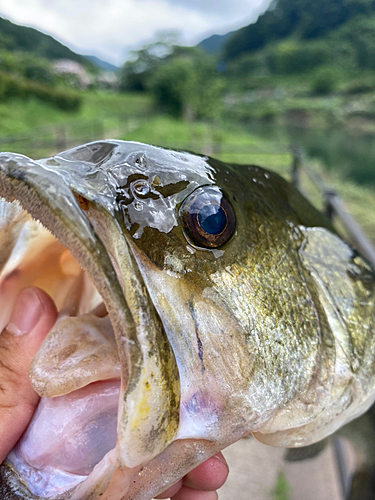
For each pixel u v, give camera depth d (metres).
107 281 0.08
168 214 0.10
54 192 0.08
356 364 0.14
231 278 0.11
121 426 0.08
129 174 0.10
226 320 0.10
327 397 0.12
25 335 0.13
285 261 0.13
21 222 0.12
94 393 0.12
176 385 0.09
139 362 0.08
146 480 0.10
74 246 0.08
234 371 0.10
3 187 0.09
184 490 0.16
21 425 0.12
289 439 0.14
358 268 0.16
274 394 0.11
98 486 0.09
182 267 0.10
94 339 0.12
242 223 0.12
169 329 0.10
